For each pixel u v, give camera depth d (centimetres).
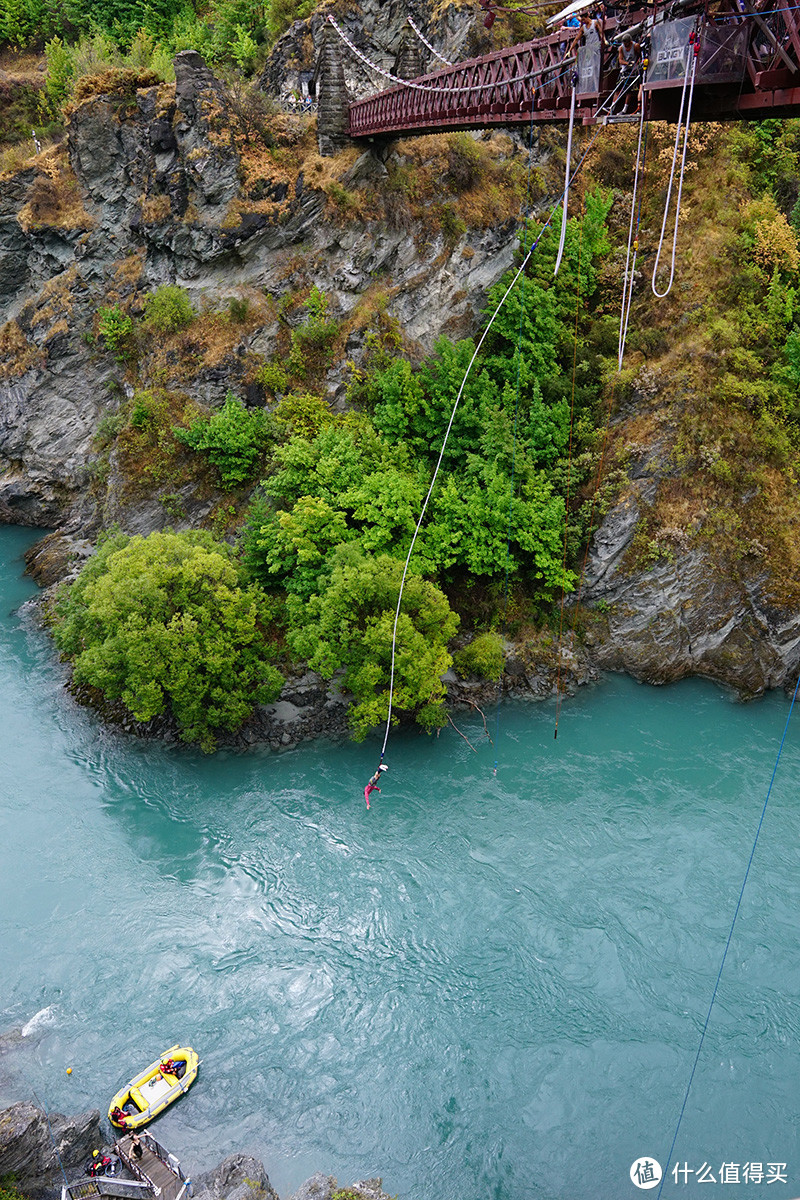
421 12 6188
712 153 5622
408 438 5359
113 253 6362
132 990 3559
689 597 5112
